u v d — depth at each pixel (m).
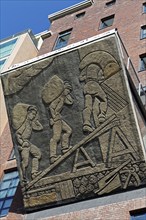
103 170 14.96
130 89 15.80
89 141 15.41
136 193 14.33
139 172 14.48
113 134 15.13
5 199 18.47
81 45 16.25
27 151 16.30
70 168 15.45
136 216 13.71
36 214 15.61
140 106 16.56
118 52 15.63
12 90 17.00
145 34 26.17
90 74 15.88
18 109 16.80
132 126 14.98
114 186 14.68
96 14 32.78
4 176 20.33
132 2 31.83
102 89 15.61
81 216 14.41
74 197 15.20
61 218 14.74
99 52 15.89
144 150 14.91
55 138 15.95
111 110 15.35
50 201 15.51
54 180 15.59
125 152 14.82
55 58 16.53
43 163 15.95
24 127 16.56
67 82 16.19
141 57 23.83
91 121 15.55
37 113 16.48
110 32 15.96
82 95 15.87
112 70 15.59
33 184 15.87
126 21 29.03
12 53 32.34
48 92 16.42
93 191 14.94
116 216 13.79
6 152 21.95
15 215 16.05
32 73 16.81
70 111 15.94
